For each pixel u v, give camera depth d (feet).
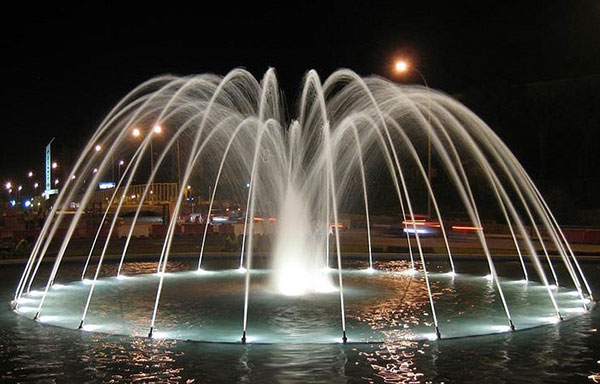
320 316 42.86
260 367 29.78
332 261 84.48
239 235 120.26
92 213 175.83
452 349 33.40
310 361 30.86
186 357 31.68
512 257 85.10
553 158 197.47
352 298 51.01
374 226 165.58
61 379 27.96
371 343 34.68
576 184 178.19
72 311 45.75
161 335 36.94
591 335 37.09
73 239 117.19
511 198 157.48
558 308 46.93
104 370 29.35
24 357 31.86
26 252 89.20
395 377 28.12
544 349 33.50
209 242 111.24
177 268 77.36
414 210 185.37
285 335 36.81
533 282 62.59
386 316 42.91
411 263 81.66
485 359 31.35
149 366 29.96
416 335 36.83
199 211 212.23
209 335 36.88
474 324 40.29
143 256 87.20
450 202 178.40
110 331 38.27
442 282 62.13
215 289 56.85
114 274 70.74
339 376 28.27
